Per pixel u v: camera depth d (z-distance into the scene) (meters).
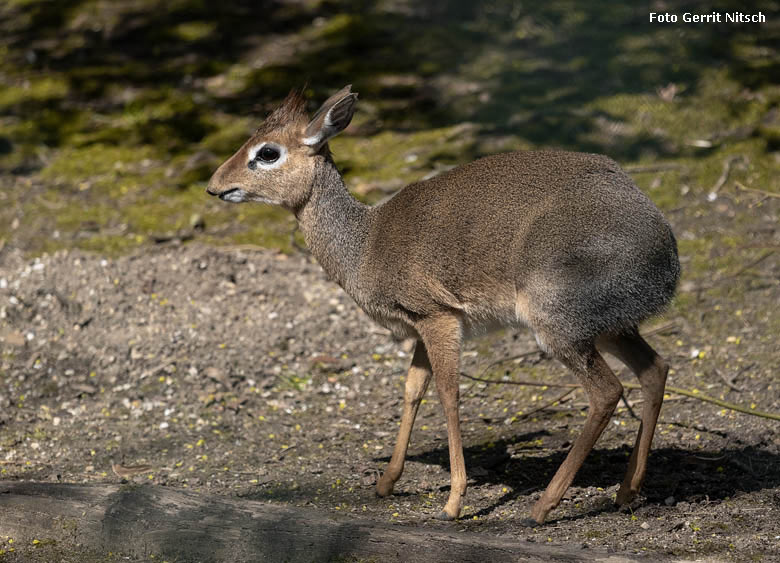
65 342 11.66
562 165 7.88
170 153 16.53
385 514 8.03
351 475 9.01
